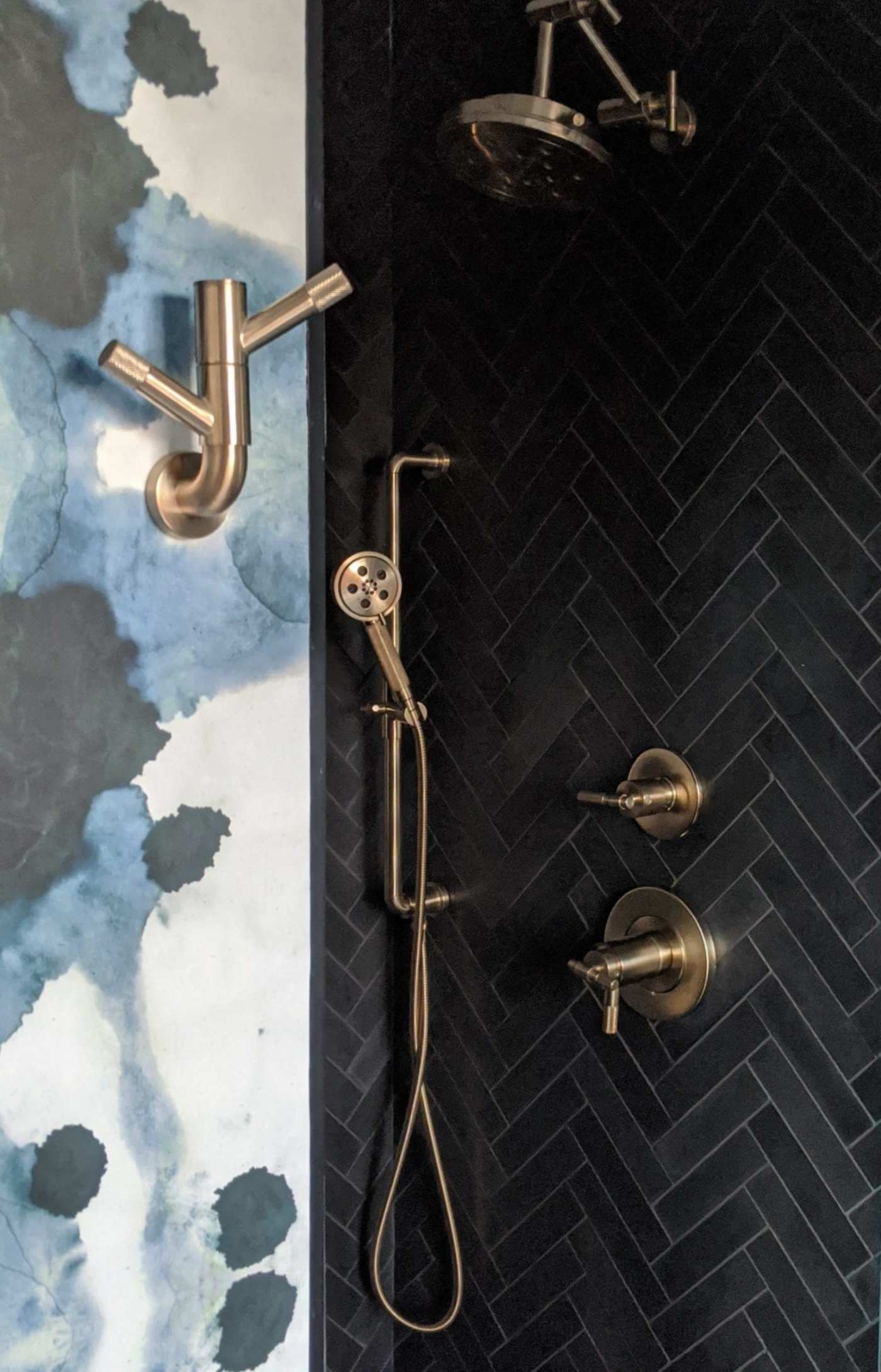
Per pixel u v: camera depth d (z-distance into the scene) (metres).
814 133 1.40
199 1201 1.33
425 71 1.99
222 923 1.34
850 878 1.42
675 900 1.64
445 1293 2.15
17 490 1.15
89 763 1.22
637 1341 1.77
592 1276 1.84
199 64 1.25
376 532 2.15
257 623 1.35
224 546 1.32
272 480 1.36
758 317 1.49
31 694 1.18
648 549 1.67
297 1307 1.43
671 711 1.65
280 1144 1.40
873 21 1.32
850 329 1.38
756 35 1.46
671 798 1.62
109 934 1.25
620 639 1.73
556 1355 1.92
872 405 1.36
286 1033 1.40
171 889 1.29
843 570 1.41
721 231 1.53
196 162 1.26
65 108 1.16
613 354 1.70
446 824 2.10
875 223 1.34
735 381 1.53
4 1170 1.18
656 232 1.62
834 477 1.41
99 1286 1.25
